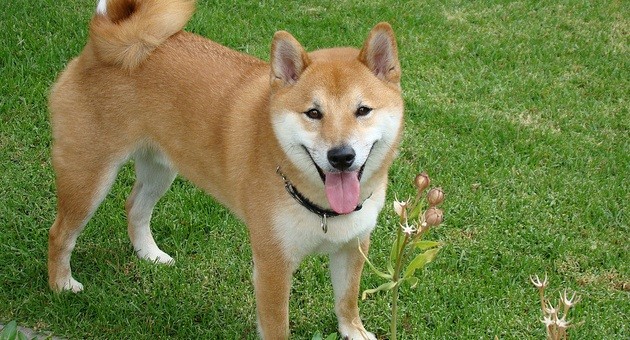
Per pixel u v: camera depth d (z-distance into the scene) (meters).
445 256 1.80
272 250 1.53
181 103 1.61
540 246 1.83
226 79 1.60
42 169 1.94
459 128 2.12
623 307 1.71
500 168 2.00
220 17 2.43
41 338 1.63
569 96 2.24
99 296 1.70
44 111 2.06
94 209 1.67
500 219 1.88
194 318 1.70
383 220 1.87
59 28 2.29
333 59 1.51
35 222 1.83
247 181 1.54
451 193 1.94
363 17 2.54
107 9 1.63
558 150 2.06
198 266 1.78
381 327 1.69
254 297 1.73
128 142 1.65
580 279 1.77
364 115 1.47
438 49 2.39
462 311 1.70
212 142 1.59
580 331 1.66
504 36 2.50
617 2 2.75
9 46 2.21
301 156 1.47
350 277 1.61
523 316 1.70
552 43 2.48
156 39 1.63
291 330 1.69
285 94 1.49
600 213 1.90
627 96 2.27
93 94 1.62
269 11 2.51
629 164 2.03
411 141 2.07
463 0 2.70
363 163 1.46
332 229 1.52
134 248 1.79
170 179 1.76
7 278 1.72
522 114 2.18
